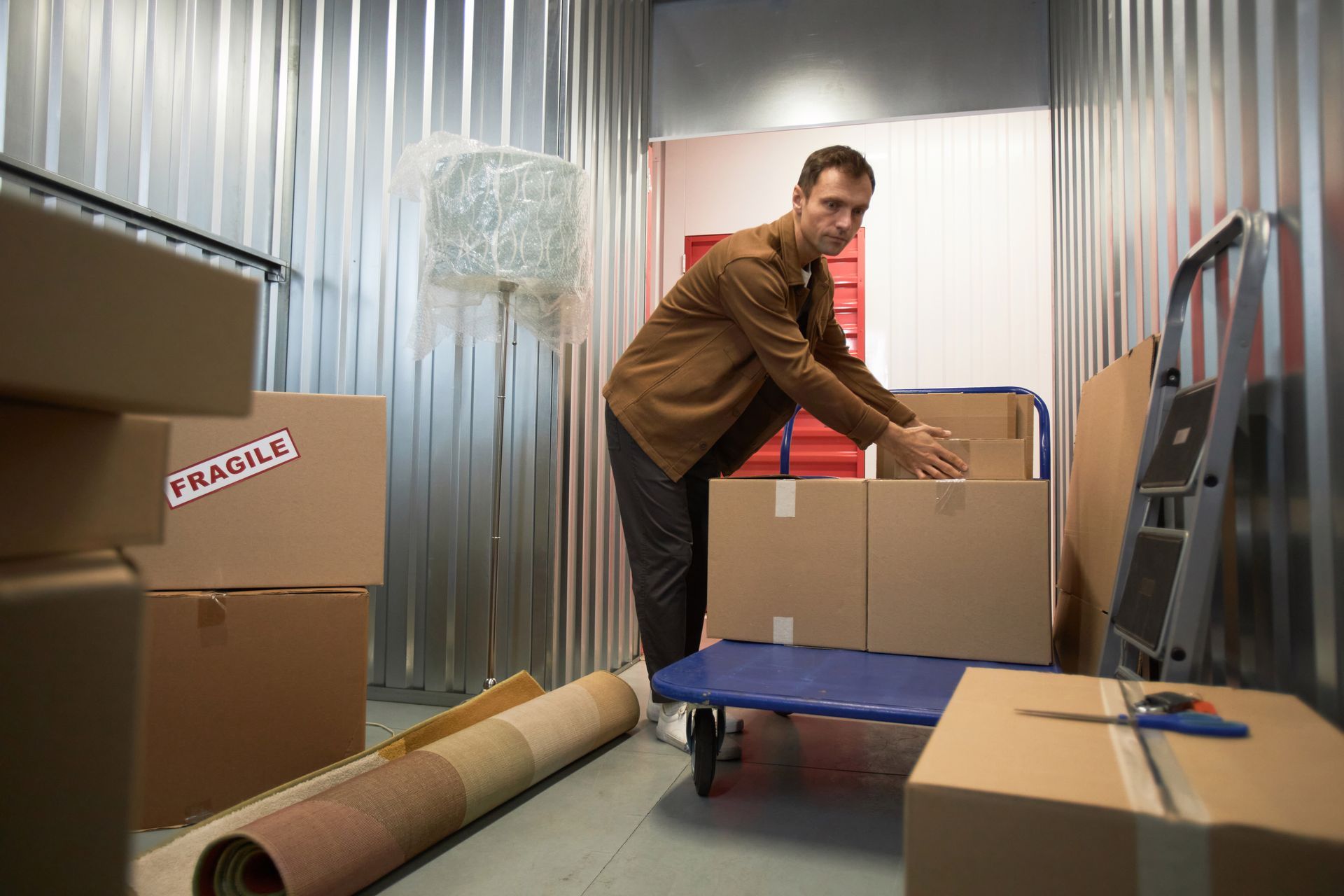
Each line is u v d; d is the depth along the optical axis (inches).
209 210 99.8
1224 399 44.2
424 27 107.4
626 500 86.0
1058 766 27.2
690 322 84.7
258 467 64.2
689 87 135.6
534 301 92.2
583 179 89.5
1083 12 98.7
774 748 80.4
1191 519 57.2
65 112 83.7
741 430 93.1
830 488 76.2
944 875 25.1
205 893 48.3
